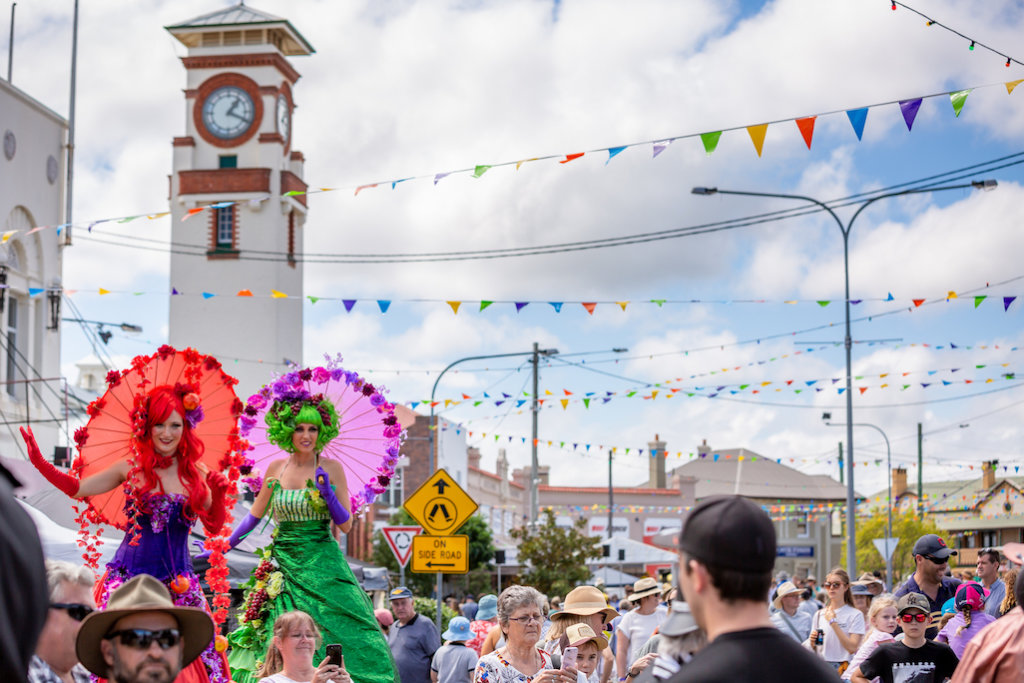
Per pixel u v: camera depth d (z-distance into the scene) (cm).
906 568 6253
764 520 343
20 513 260
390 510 5497
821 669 335
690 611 351
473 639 1179
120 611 404
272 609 892
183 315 5444
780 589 1284
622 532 6819
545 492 6794
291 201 5469
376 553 4400
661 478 7250
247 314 5434
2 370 2597
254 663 877
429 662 1281
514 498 6769
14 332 2684
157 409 724
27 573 255
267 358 5419
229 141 5475
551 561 3534
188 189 5428
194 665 661
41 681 471
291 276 5603
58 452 1589
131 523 723
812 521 7675
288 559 903
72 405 3036
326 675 624
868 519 6531
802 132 1018
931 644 760
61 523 1277
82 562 1172
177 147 5484
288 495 905
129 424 751
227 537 917
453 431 5866
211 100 5488
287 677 707
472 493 6119
